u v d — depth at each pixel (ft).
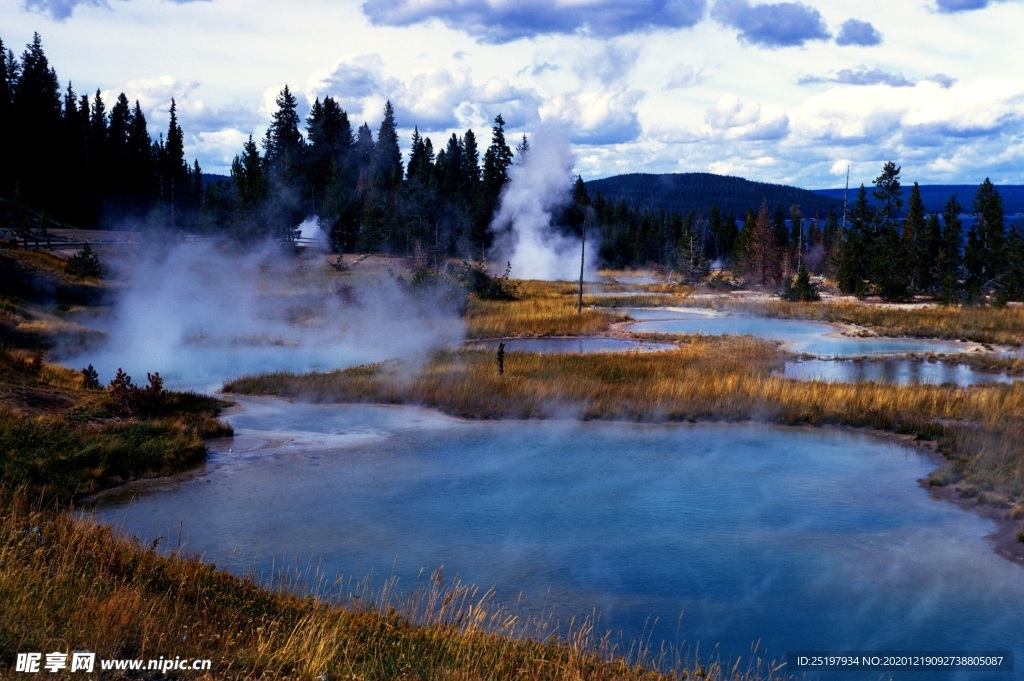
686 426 70.69
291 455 58.70
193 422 63.98
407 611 30.42
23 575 23.09
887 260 215.10
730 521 44.98
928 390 79.41
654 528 43.70
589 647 28.73
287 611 26.78
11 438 50.01
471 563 37.93
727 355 106.63
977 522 45.52
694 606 33.68
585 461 58.49
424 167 320.50
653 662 27.68
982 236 246.27
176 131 326.03
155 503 46.29
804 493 50.78
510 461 58.18
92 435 54.39
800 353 115.03
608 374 89.76
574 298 205.46
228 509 45.57
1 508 31.68
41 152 278.46
